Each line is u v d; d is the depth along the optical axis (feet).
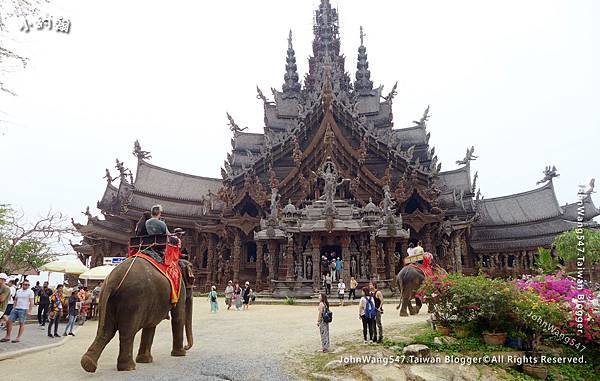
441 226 165.89
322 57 242.99
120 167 188.65
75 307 64.13
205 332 59.72
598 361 44.68
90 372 31.96
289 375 35.50
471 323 46.93
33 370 36.24
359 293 113.80
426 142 204.85
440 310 48.80
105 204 185.26
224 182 180.96
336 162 171.01
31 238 113.39
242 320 74.28
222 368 36.68
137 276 33.01
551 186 195.42
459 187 200.64
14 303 54.34
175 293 36.94
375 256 119.44
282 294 116.67
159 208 38.83
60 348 50.60
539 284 49.85
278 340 51.72
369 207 124.36
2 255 110.32
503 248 185.88
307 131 183.52
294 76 251.60
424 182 176.65
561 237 116.88
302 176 169.27
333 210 121.90
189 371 35.12
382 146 181.37
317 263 120.06
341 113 183.83
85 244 189.26
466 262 187.01
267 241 131.34
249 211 177.37
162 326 66.39
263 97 223.10
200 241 183.73
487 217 205.05
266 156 182.50
